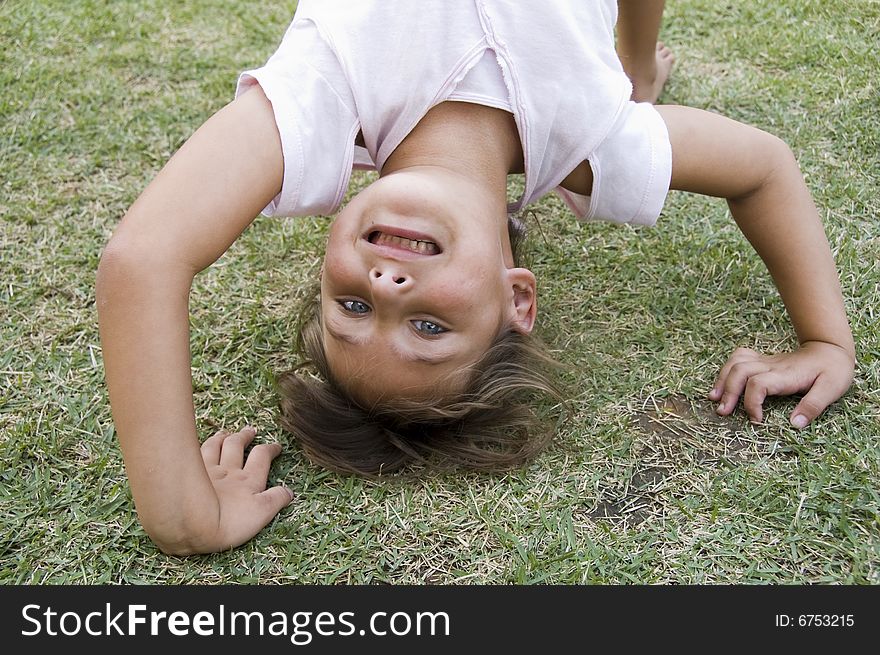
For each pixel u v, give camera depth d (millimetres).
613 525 1539
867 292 1912
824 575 1452
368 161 1686
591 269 2049
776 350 1834
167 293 1397
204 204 1428
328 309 1456
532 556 1483
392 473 1638
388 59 1543
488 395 1525
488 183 1531
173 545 1471
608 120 1570
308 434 1634
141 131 2477
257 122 1489
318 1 1624
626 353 1846
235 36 2842
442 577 1480
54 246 2141
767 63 2611
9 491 1634
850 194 2143
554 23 1545
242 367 1862
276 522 1567
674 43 2719
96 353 1889
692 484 1595
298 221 2203
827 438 1655
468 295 1384
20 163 2383
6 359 1874
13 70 2709
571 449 1662
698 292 1978
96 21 2904
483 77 1535
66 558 1531
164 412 1399
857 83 2482
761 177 1712
